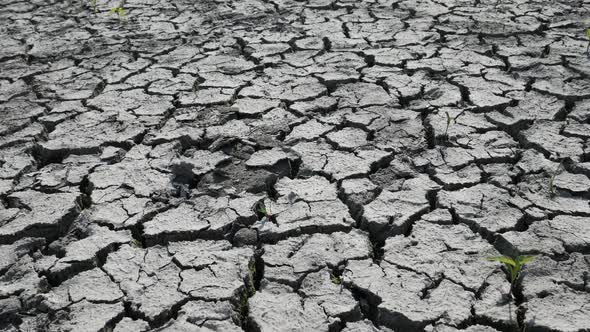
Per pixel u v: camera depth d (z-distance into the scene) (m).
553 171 2.87
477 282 2.22
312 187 2.88
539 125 3.30
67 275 2.39
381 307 2.13
